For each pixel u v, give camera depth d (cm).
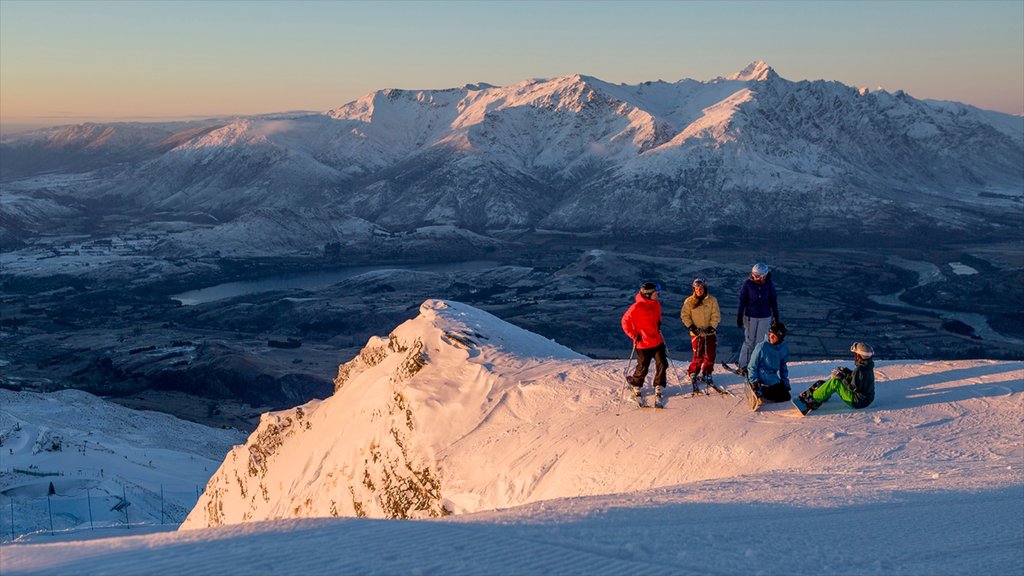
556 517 1125
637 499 1282
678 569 871
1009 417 1722
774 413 1894
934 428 1694
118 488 8881
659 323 2070
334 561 880
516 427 2333
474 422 2481
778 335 1894
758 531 1037
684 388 2150
